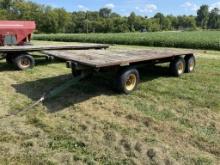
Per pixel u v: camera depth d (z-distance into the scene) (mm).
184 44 22156
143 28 90688
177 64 8195
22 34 12023
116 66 6391
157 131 4781
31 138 4523
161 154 4074
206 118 5324
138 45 25047
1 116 5359
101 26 80875
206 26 130750
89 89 6973
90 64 5785
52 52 7734
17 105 5941
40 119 5215
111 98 6387
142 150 4188
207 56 13227
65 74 8727
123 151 4176
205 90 7012
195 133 4703
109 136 4598
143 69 8984
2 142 4387
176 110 5719
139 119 5262
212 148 4246
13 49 9031
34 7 66375
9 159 3932
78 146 4301
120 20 85000
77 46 10594
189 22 120625
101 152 4141
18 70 9352
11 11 62188
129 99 6348
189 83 7648
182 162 3898
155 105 5988
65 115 5426
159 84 7512
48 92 6699
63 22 73938
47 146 4285
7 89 7117
